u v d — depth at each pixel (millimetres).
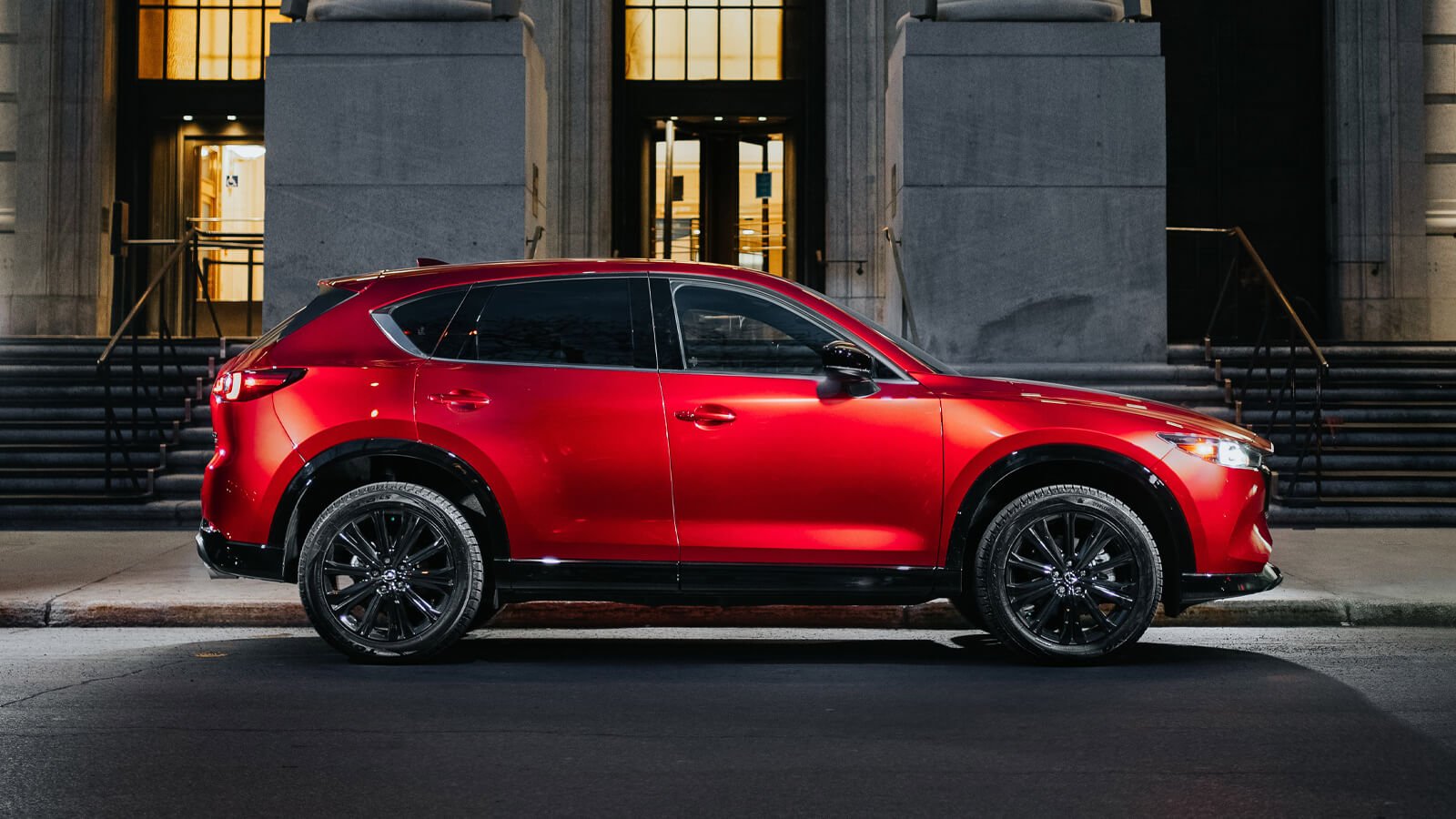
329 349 6863
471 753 4988
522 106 13438
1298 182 19922
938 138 13719
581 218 18719
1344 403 13594
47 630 7891
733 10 19531
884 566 6613
